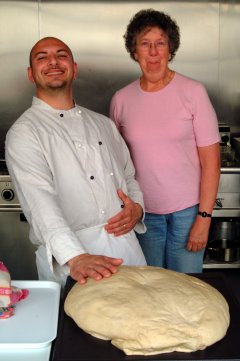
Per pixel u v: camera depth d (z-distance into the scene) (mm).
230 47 3189
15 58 3131
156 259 2141
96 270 1261
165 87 1957
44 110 1656
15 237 2742
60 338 1076
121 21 3117
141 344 1024
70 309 1164
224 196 2785
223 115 3266
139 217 1750
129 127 2010
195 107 1937
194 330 1049
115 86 3195
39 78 1645
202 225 2043
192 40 3172
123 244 1665
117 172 1746
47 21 3102
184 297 1158
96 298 1157
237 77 3227
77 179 1613
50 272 1605
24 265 2785
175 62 3199
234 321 1142
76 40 3135
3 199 2688
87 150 1659
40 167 1520
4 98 3174
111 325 1069
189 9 3131
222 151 3031
